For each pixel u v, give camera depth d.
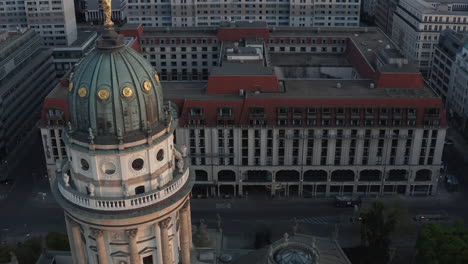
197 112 152.25
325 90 162.38
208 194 163.12
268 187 164.12
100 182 62.94
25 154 192.25
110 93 59.97
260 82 160.88
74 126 63.31
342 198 157.50
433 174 159.25
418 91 160.50
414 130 152.00
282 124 151.88
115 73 60.16
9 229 148.50
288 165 157.88
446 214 153.75
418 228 147.12
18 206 159.88
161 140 63.56
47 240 113.12
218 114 151.50
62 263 94.50
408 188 161.38
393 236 134.00
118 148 61.00
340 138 153.12
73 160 63.84
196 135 153.62
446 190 166.75
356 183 160.25
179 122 152.50
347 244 139.00
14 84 191.88
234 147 155.38
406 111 151.12
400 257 132.75
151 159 63.50
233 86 160.88
